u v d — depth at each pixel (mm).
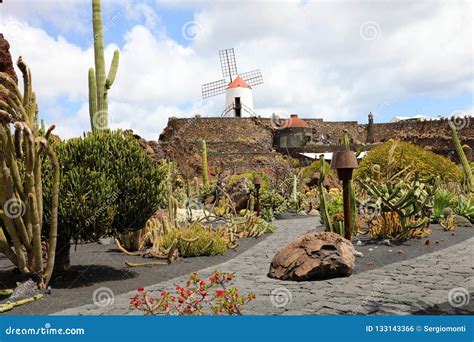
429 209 12203
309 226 16453
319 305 5727
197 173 38812
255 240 12711
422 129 68062
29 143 6465
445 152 62312
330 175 32281
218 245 10281
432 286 6711
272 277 7574
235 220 14641
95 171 7473
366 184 11336
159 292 6590
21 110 6734
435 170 20250
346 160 8852
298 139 68125
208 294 6379
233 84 73188
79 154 7707
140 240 10953
